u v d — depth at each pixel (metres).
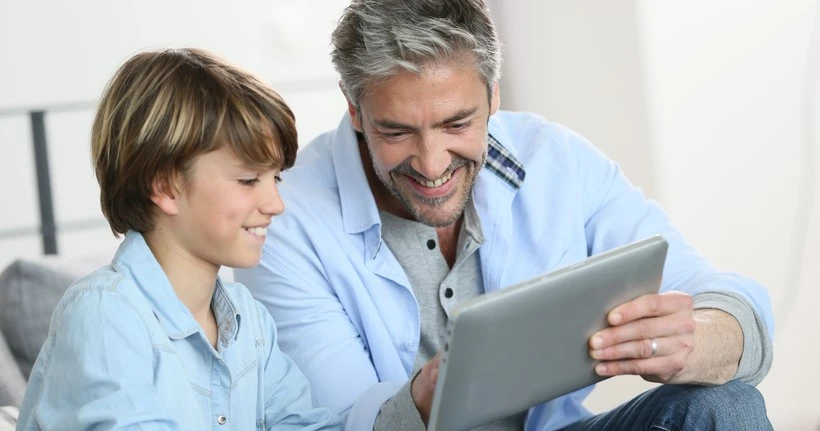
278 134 1.46
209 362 1.49
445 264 1.90
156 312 1.43
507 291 1.30
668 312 1.48
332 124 6.97
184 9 7.07
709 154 3.23
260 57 6.87
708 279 1.75
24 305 2.26
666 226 1.96
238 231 1.44
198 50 1.50
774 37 3.06
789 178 3.09
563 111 3.57
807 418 3.11
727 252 3.24
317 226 1.86
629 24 3.31
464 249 1.86
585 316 1.41
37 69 7.23
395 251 1.88
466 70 1.63
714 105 3.19
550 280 1.33
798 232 3.10
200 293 1.49
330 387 1.78
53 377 1.36
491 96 1.71
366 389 1.78
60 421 1.33
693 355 1.54
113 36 7.20
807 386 3.13
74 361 1.34
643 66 3.30
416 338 1.86
